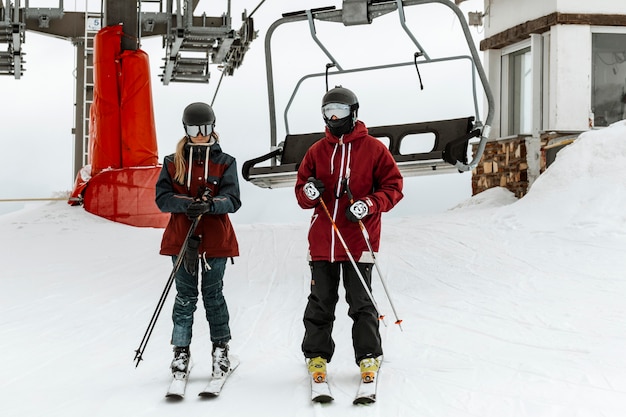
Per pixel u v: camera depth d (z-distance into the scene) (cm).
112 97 1497
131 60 1503
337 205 446
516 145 1461
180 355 443
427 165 834
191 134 457
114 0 1533
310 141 907
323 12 882
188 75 2009
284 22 903
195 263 439
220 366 454
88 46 2622
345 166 449
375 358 427
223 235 457
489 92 843
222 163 462
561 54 1389
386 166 450
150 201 1430
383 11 868
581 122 1388
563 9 1384
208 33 1770
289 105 923
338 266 450
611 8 1388
